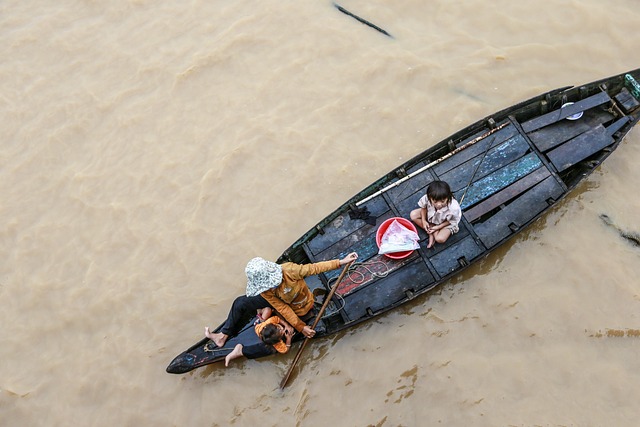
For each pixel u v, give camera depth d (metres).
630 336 5.34
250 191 6.75
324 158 6.82
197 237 6.52
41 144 7.52
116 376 5.80
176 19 8.30
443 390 5.32
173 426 5.50
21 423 5.68
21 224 6.92
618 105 6.24
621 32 7.13
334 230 5.92
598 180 6.14
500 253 5.89
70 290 6.38
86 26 8.50
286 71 7.56
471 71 7.13
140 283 6.30
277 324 5.46
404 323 5.68
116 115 7.59
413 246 5.59
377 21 7.76
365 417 5.32
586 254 5.78
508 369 5.32
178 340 5.93
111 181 7.08
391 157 6.70
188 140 7.23
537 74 7.03
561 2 7.48
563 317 5.50
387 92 7.17
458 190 5.93
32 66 8.26
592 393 5.13
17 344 6.12
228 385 5.64
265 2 8.22
